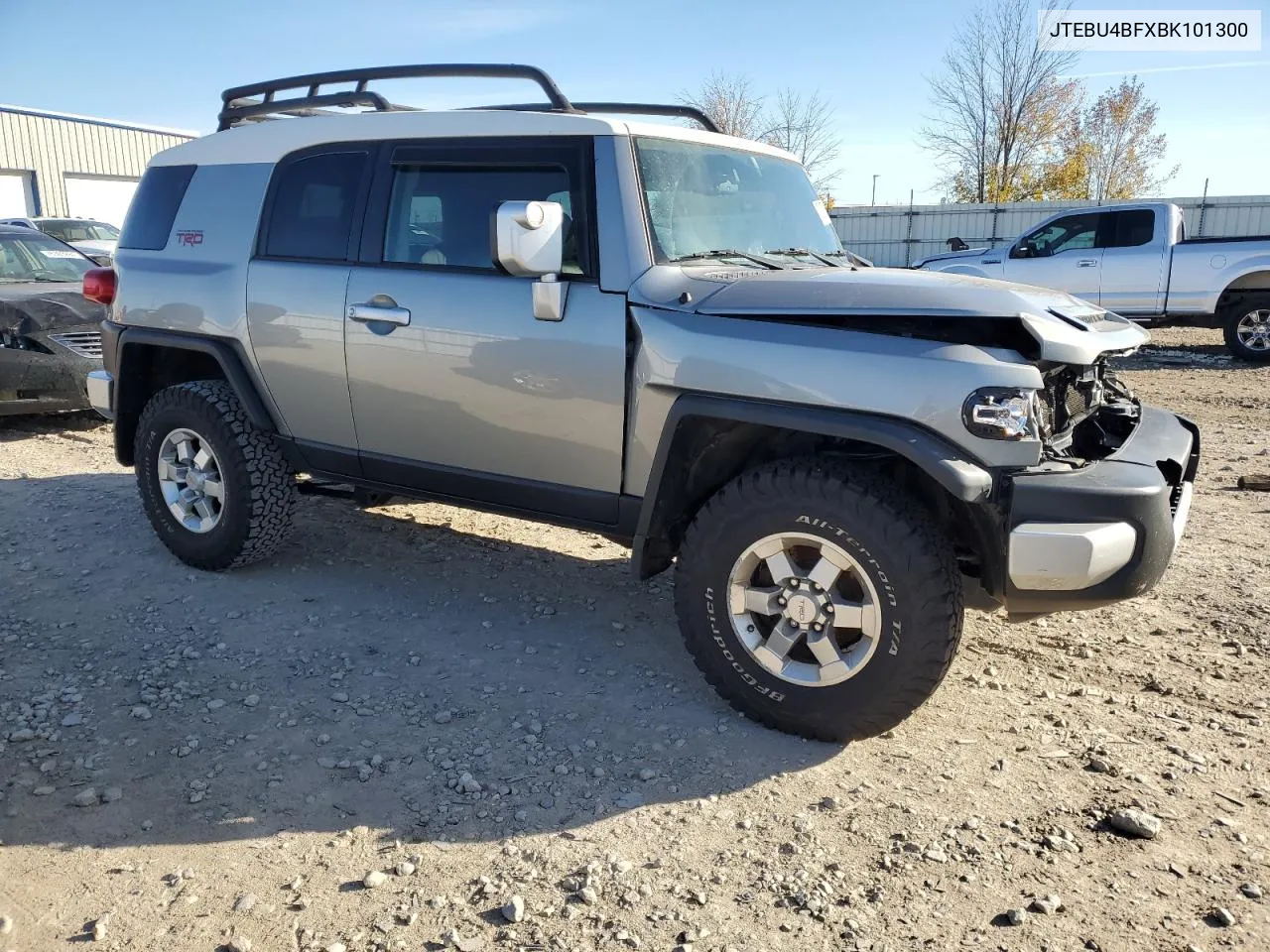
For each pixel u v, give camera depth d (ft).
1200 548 17.42
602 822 9.64
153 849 9.21
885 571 10.18
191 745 11.02
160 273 15.90
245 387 14.93
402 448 13.89
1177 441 11.96
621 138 11.94
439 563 16.99
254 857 9.10
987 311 9.99
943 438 9.94
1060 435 11.06
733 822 9.62
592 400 11.87
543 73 12.75
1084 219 44.29
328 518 19.38
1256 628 13.96
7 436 26.89
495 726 11.53
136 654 13.26
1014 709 11.82
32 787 10.16
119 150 114.21
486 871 8.90
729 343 10.77
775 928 8.14
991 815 9.67
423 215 13.28
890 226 89.30
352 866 8.98
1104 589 10.07
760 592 11.04
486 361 12.52
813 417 10.32
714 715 11.79
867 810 9.79
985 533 10.43
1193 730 11.26
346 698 12.15
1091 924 8.13
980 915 8.26
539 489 12.73
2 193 102.22
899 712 10.55
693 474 11.82
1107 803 9.84
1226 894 8.47
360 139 13.96
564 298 11.85
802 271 12.25
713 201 13.07
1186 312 42.22
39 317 25.66
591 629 14.37
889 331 10.50
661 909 8.37
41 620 14.38
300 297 14.21
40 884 8.71
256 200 15.02
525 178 12.44
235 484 15.26
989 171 121.49
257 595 15.39
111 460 24.26
